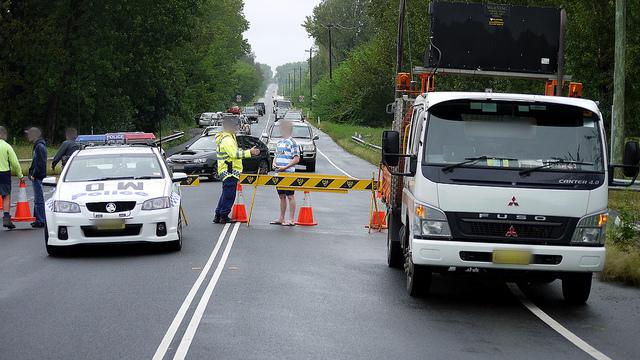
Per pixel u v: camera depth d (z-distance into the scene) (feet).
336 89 479.82
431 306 49.42
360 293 52.85
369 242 77.87
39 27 240.94
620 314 48.44
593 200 47.26
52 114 254.27
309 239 78.43
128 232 66.33
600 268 47.01
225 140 88.33
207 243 74.38
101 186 68.23
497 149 48.14
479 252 46.85
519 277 48.01
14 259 65.87
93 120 269.23
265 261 64.80
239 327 42.78
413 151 53.21
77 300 49.42
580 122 48.85
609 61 155.74
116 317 44.88
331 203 117.08
